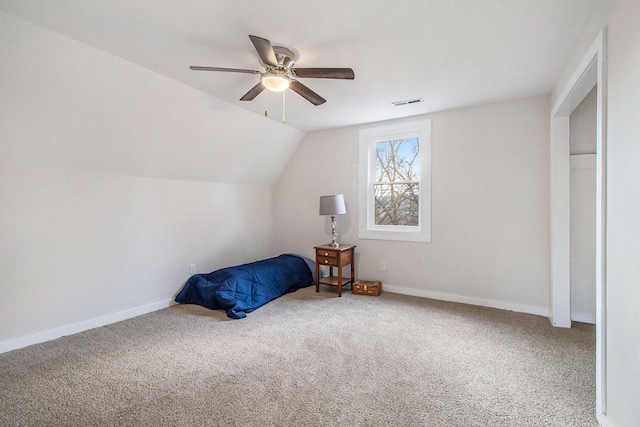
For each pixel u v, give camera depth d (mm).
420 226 3793
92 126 2596
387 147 4164
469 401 1756
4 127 2197
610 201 1517
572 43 2113
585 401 1752
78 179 2777
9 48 1925
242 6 1729
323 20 1860
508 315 3125
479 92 3018
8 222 2383
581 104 2932
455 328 2801
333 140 4402
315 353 2338
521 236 3232
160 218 3469
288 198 4895
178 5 1720
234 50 2221
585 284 2949
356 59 2346
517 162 3236
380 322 2957
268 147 4316
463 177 3514
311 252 4688
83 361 2219
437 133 3648
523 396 1801
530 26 1918
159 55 2285
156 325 2912
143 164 3201
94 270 2889
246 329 2805
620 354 1407
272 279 3811
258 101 3264
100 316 2932
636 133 1281
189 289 3623
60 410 1684
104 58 2260
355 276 4250
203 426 1561
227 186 4316
